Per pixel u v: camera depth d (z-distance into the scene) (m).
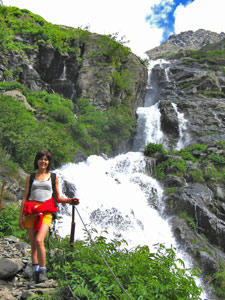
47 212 3.99
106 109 30.94
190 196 18.50
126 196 18.03
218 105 34.09
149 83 48.44
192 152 24.77
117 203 16.89
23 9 35.06
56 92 30.48
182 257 15.40
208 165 21.66
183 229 16.70
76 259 4.82
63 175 17.48
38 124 20.55
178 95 43.53
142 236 15.70
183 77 46.53
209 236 16.84
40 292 4.12
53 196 4.14
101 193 17.41
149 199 18.78
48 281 4.47
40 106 25.41
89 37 36.91
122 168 22.20
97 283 3.90
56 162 19.09
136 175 20.58
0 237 7.12
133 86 35.28
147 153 24.81
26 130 17.59
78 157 21.59
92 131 26.67
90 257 4.74
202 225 17.25
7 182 12.88
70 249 5.03
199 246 15.77
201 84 43.66
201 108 33.53
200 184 19.92
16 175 13.95
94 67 33.53
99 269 4.27
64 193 16.38
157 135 31.28
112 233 14.85
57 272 4.45
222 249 16.41
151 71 49.19
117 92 33.53
